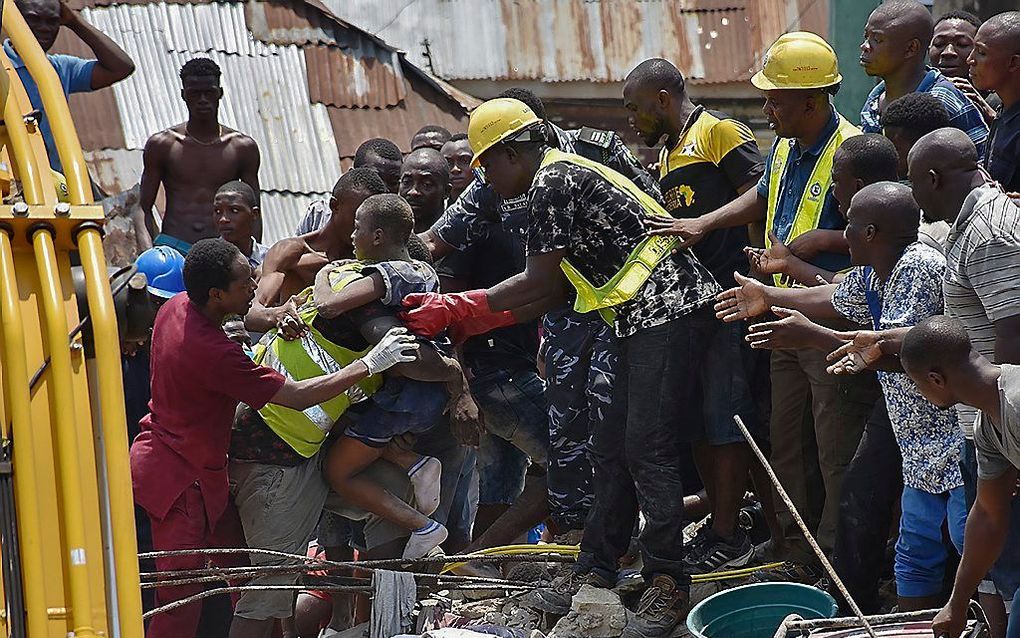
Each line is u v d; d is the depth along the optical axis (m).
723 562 17.05
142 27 27.56
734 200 16.78
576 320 17.05
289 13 28.53
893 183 13.60
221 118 26.95
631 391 15.56
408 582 15.52
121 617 8.50
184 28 27.77
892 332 12.55
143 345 17.91
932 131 14.05
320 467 16.27
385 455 16.53
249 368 15.02
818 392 15.59
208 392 15.16
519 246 18.22
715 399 16.80
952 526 13.24
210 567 15.49
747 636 14.12
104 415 8.73
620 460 15.98
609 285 15.52
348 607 17.91
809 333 13.24
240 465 15.91
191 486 15.33
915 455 13.44
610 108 29.44
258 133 27.02
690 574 16.39
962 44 18.67
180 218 22.80
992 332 12.18
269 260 17.44
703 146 17.47
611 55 29.34
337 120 27.62
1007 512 11.19
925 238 13.55
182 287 17.56
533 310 16.55
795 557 16.34
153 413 15.45
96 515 8.79
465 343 18.50
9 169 10.08
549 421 17.80
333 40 28.52
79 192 9.48
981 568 11.38
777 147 16.55
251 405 15.06
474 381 18.47
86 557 8.53
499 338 18.59
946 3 23.55
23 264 9.20
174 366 15.07
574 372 17.06
